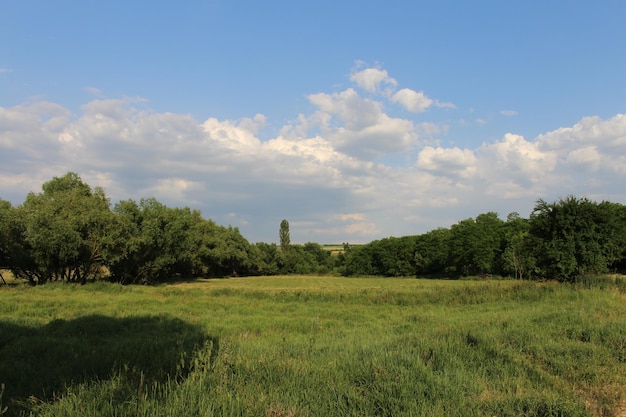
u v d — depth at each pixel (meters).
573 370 6.76
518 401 5.16
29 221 32.94
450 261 89.06
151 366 6.80
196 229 73.31
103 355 7.95
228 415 4.33
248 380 5.66
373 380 5.75
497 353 7.54
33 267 35.00
